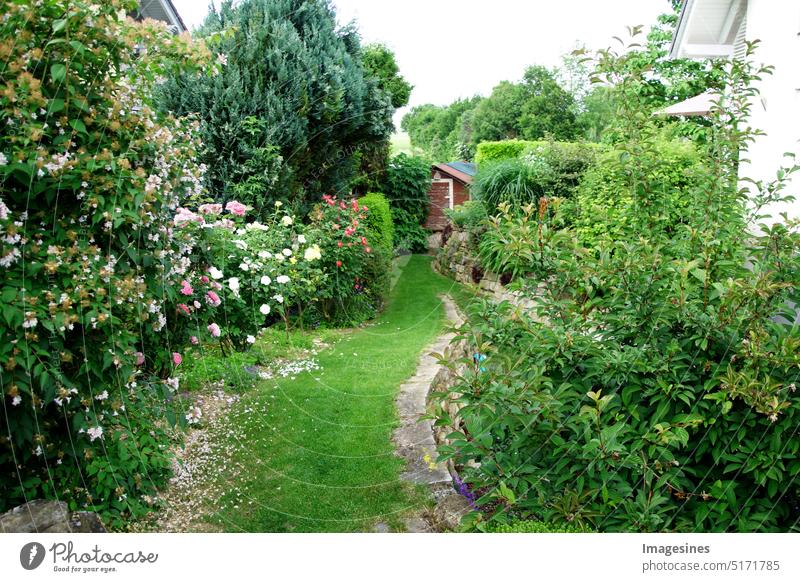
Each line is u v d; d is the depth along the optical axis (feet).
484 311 7.23
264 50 20.12
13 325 5.79
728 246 7.20
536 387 6.18
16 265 6.02
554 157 22.47
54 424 6.88
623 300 6.79
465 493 8.75
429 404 12.42
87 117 6.74
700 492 6.38
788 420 5.75
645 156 8.02
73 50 6.52
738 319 6.18
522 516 6.78
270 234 18.02
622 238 7.96
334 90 21.79
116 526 7.19
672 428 6.09
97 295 6.57
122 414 7.73
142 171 7.05
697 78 31.14
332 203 21.74
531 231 7.45
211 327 11.35
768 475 5.76
